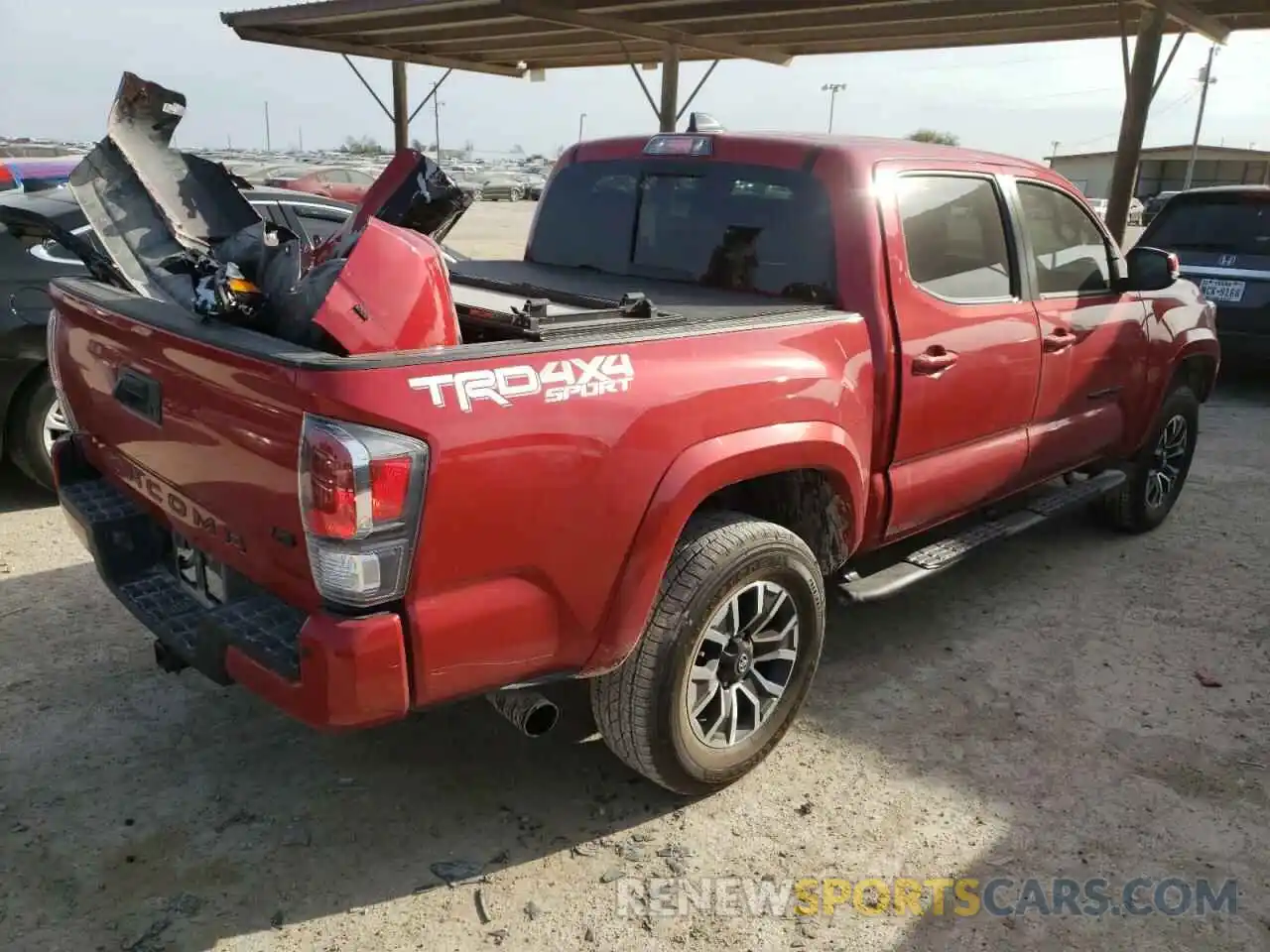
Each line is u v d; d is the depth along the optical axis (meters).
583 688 3.89
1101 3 8.73
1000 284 4.10
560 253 4.50
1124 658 4.26
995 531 4.34
